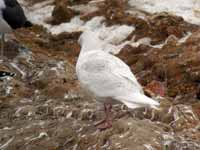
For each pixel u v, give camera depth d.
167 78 13.13
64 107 11.57
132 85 9.38
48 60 14.45
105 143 9.55
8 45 15.50
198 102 12.13
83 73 9.75
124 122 9.88
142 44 15.21
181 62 13.34
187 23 15.86
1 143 10.55
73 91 12.40
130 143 9.20
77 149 9.84
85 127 10.37
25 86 13.07
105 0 18.16
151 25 15.95
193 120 10.77
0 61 14.28
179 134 10.11
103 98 9.55
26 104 12.14
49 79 13.19
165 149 9.17
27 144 10.34
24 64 14.21
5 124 11.31
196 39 14.48
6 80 13.13
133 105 9.07
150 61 13.94
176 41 14.96
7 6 15.12
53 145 10.13
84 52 10.18
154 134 9.52
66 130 10.41
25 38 16.72
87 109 11.21
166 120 10.75
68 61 14.81
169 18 15.88
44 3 19.08
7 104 12.16
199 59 13.24
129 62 14.48
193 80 12.76
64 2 18.56
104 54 9.94
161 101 11.34
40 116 11.52
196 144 9.59
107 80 9.45
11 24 15.27
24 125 11.10
